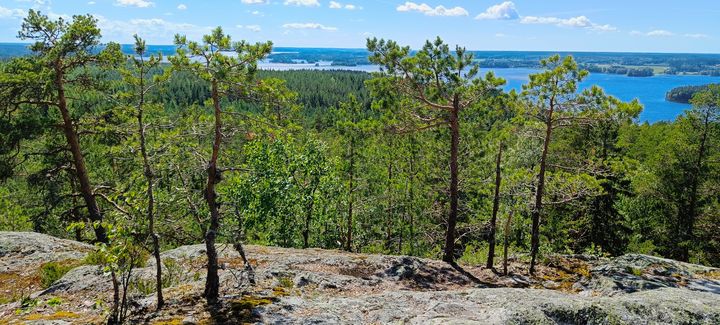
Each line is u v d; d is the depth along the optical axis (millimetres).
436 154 20688
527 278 15969
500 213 17625
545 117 15414
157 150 9141
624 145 28016
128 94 15844
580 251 28125
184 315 8719
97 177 24234
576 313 9414
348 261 15750
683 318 9406
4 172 18812
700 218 27047
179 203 9328
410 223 26156
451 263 17344
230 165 10203
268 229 22062
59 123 18641
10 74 17141
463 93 15633
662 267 16109
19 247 16344
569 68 14422
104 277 11562
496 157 17344
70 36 17297
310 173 21672
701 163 26203
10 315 9438
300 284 12227
